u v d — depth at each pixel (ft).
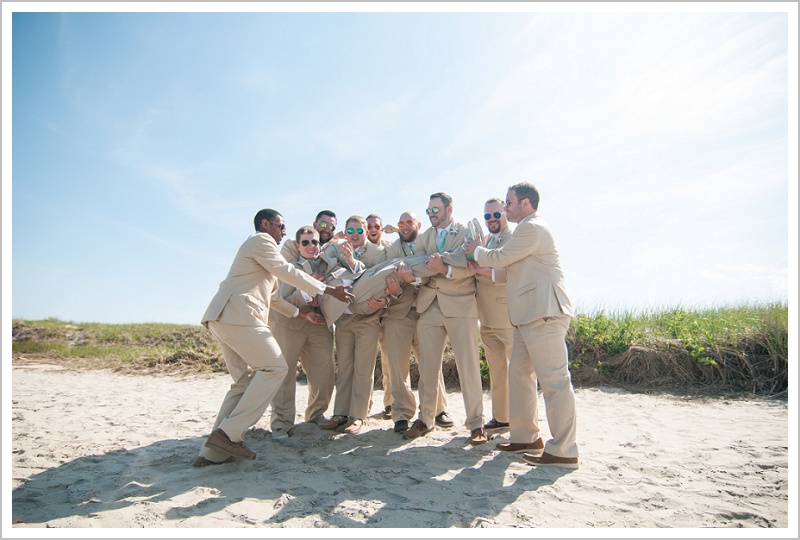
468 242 14.73
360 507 10.24
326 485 11.54
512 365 14.06
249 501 10.50
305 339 16.76
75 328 53.72
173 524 9.35
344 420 16.70
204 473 12.43
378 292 15.71
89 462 13.52
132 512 9.89
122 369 36.78
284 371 13.30
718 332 26.17
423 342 15.74
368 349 16.69
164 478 12.07
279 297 15.35
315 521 9.51
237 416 12.71
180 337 47.93
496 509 10.15
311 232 16.67
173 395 26.35
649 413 19.54
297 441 15.33
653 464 12.98
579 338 28.14
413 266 15.47
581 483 11.55
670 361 25.11
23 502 10.67
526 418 13.91
